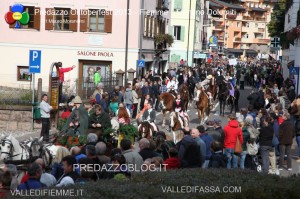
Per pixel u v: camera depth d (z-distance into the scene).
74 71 44.50
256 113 24.28
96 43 44.38
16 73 44.59
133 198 8.46
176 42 73.56
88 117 18.45
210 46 91.44
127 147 13.16
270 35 93.19
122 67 44.66
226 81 37.12
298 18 47.88
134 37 44.59
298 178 10.45
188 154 13.99
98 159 12.34
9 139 15.30
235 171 10.59
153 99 37.25
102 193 8.61
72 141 17.36
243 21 123.62
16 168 13.09
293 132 19.84
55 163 13.41
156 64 56.62
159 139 15.48
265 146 18.47
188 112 38.62
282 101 30.86
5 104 27.66
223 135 17.83
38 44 44.47
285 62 66.62
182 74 46.25
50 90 27.27
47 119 24.83
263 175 10.41
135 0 44.53
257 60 111.75
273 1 130.75
